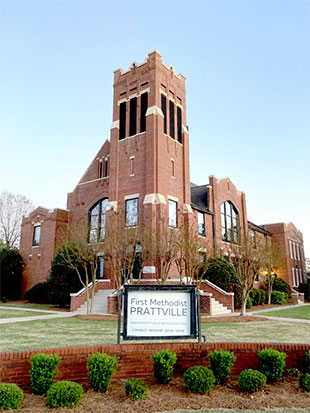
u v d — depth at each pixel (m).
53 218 31.97
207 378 6.03
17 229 44.56
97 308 20.83
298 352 7.12
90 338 9.82
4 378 6.00
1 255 32.81
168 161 26.56
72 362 6.49
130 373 6.79
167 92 28.20
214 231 30.84
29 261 33.28
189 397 5.83
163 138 26.50
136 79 28.27
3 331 11.45
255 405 5.51
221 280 22.55
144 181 25.45
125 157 27.25
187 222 26.25
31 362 5.92
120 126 28.53
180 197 27.11
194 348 7.19
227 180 34.97
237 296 22.52
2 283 31.97
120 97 29.19
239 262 19.06
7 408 5.14
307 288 40.91
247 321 15.38
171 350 7.12
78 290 23.70
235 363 7.06
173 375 6.96
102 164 31.94
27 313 19.25
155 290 7.38
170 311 7.34
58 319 15.90
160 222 22.16
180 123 29.33
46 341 9.25
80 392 5.47
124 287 7.33
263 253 19.89
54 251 31.00
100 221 30.53
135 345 7.01
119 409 5.30
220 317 16.75
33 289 29.23
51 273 25.05
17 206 45.00
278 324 14.07
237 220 35.94
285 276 42.41
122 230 20.23
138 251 22.94
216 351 6.66
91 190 31.77
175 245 19.56
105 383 5.98
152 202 24.11
